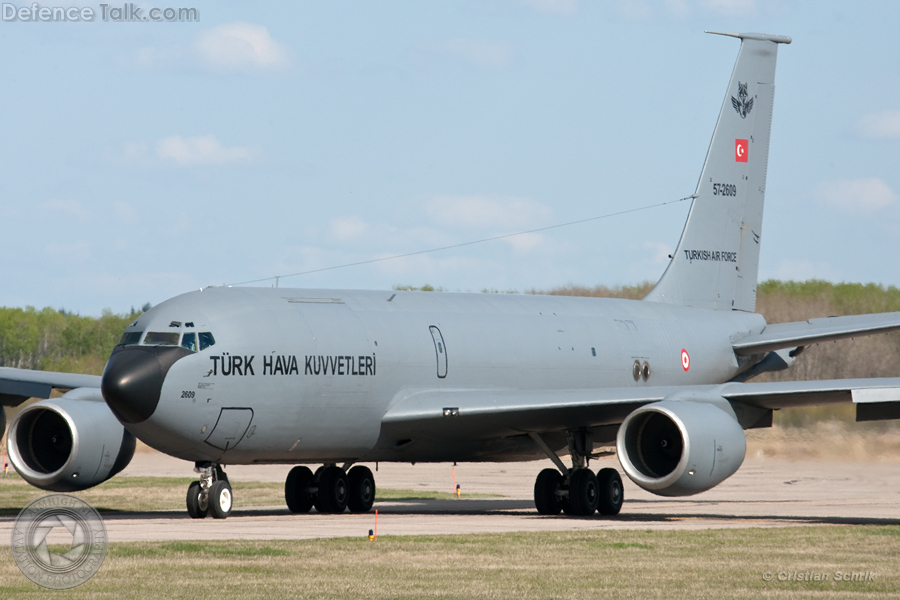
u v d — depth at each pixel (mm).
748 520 78812
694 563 52781
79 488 79938
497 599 43125
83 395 81688
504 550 56312
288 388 76562
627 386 100750
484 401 81438
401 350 83750
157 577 47156
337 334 80125
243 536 62125
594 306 103812
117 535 62438
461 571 49562
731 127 116375
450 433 84750
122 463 81000
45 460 81562
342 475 87562
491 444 88750
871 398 69750
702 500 107688
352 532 65000
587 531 65938
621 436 75250
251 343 75125
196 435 73188
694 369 107375
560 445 92375
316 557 53031
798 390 72688
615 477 86688
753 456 166250
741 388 76938
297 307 80125
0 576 47281
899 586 46969
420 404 82812
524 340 93062
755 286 117812
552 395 80875
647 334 104125
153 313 75062
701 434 72375
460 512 88750
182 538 60656
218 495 75750
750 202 117688
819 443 166500
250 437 75812
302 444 79000
